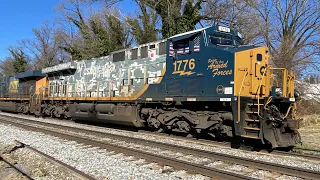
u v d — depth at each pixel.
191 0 19.95
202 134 11.18
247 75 8.99
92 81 16.09
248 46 9.61
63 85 18.72
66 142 10.08
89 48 27.86
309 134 13.85
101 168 6.66
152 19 23.17
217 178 5.85
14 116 21.23
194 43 10.29
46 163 7.07
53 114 19.92
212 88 9.58
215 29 10.16
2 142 10.10
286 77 9.16
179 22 20.22
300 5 23.97
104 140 10.61
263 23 24.33
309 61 23.27
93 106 15.20
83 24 29.86
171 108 11.28
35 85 22.34
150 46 12.41
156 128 12.69
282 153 8.33
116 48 26.03
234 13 22.59
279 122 8.34
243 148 9.13
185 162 6.55
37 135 11.58
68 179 5.82
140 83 12.74
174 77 10.99
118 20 26.86
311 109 22.95
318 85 25.03
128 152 8.12
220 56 9.41
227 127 9.41
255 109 8.53
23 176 6.04
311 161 7.48
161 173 6.31
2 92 28.08
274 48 23.78
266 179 5.93
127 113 12.98
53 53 51.00
